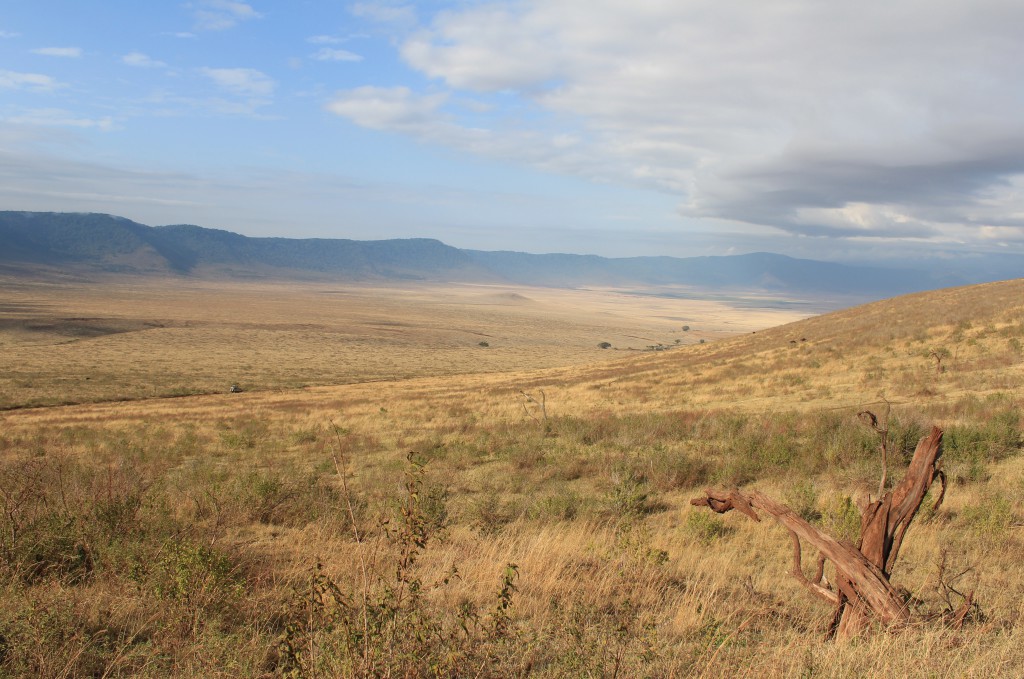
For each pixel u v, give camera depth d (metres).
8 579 6.04
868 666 3.90
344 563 6.94
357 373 99.06
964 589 6.14
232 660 4.40
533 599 5.90
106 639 4.93
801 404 24.34
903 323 46.31
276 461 17.67
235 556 7.07
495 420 27.50
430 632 4.10
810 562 7.43
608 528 9.16
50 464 10.79
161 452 19.81
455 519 10.43
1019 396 19.52
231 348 130.88
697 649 4.59
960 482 11.12
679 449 16.34
